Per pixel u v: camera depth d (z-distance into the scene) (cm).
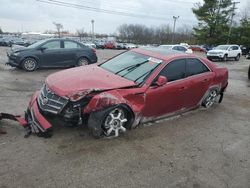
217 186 368
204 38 4969
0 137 448
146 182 363
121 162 404
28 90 798
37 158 395
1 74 1046
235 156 453
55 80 475
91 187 344
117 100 451
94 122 446
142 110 497
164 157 429
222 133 547
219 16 4850
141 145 460
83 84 454
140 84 496
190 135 521
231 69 1814
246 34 4941
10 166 372
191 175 387
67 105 432
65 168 378
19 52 1131
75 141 451
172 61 549
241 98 870
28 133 459
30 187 334
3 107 616
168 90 530
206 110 682
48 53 1177
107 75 508
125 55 608
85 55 1271
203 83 616
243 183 379
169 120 587
